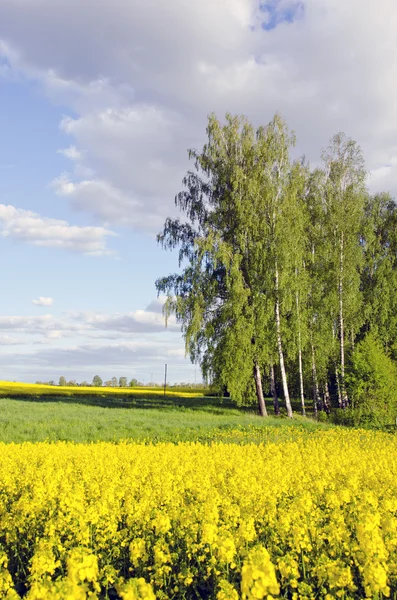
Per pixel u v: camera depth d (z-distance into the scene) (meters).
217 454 16.77
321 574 6.23
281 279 32.22
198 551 7.91
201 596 7.27
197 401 47.50
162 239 36.53
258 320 32.75
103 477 12.21
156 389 79.50
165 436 24.36
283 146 33.53
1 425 26.33
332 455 16.80
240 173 32.84
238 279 32.38
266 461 15.79
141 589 4.75
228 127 34.84
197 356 34.25
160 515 8.00
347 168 34.91
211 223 34.81
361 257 35.28
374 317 40.34
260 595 4.57
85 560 5.28
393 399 32.16
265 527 8.52
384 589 5.71
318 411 39.38
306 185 37.72
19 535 8.78
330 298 35.31
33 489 10.80
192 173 36.19
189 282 35.44
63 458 15.75
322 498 10.65
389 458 16.64
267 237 33.03
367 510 8.69
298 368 39.44
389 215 45.56
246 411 37.84
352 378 32.81
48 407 36.75
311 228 36.38
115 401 44.75
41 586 4.88
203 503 9.25
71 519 8.72
